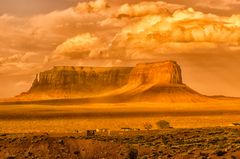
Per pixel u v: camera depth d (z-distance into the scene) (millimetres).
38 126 125875
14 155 48719
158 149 48500
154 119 170625
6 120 184000
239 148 43688
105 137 57250
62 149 49969
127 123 142000
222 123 128250
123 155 47969
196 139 54625
